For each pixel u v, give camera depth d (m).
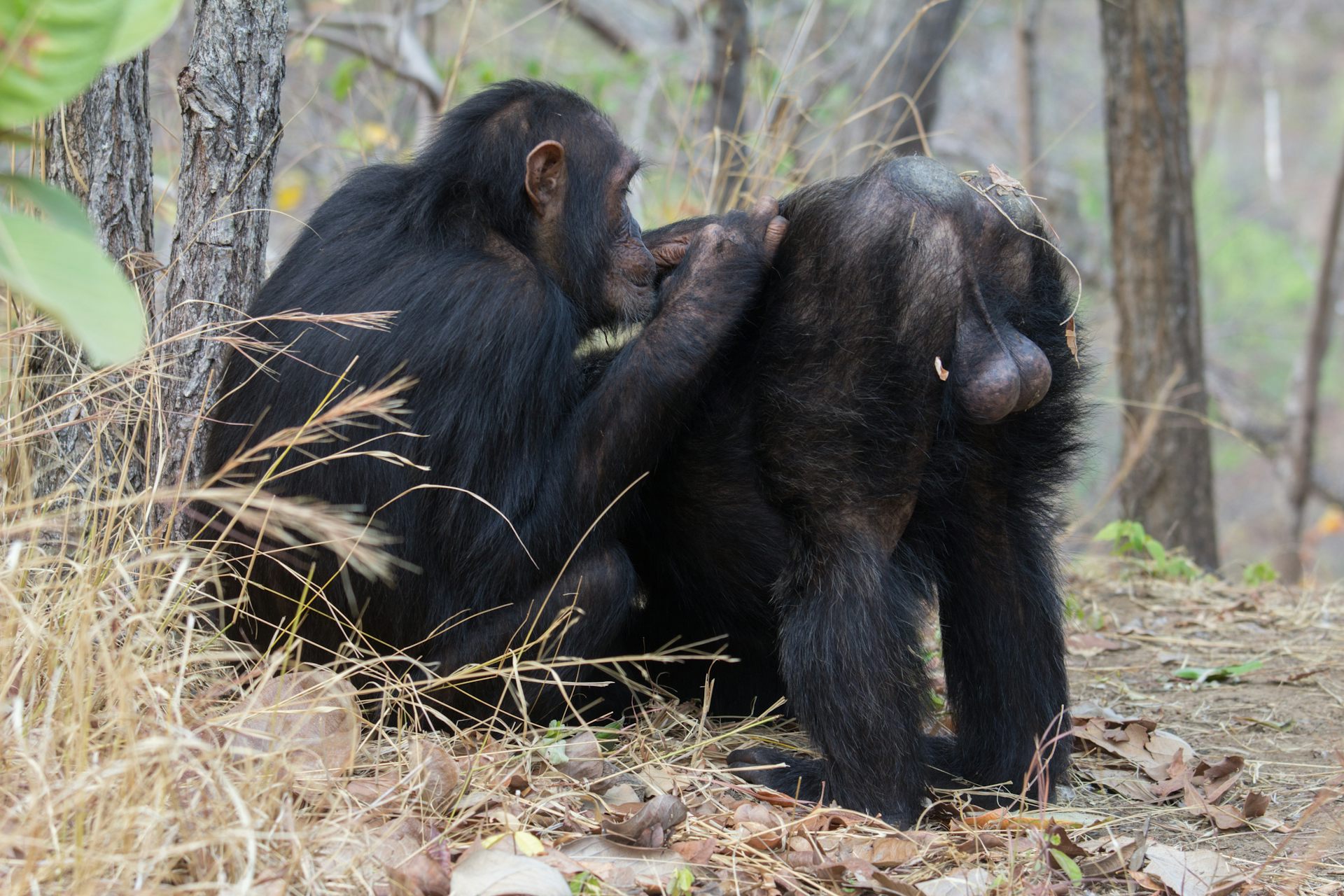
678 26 18.73
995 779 5.83
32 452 5.92
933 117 14.45
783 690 6.60
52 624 4.83
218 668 5.39
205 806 4.14
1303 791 5.98
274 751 4.30
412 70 12.42
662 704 6.35
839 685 5.38
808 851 4.77
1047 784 5.50
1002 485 5.79
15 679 4.56
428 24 15.66
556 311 5.85
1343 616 9.34
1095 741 6.47
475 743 5.46
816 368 5.47
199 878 3.88
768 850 4.85
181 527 6.05
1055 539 6.16
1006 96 27.06
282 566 5.54
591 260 6.41
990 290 5.35
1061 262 5.69
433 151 6.31
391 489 5.57
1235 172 37.03
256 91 6.56
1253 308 32.28
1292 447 21.97
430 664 5.76
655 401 5.60
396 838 4.43
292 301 5.87
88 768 4.04
